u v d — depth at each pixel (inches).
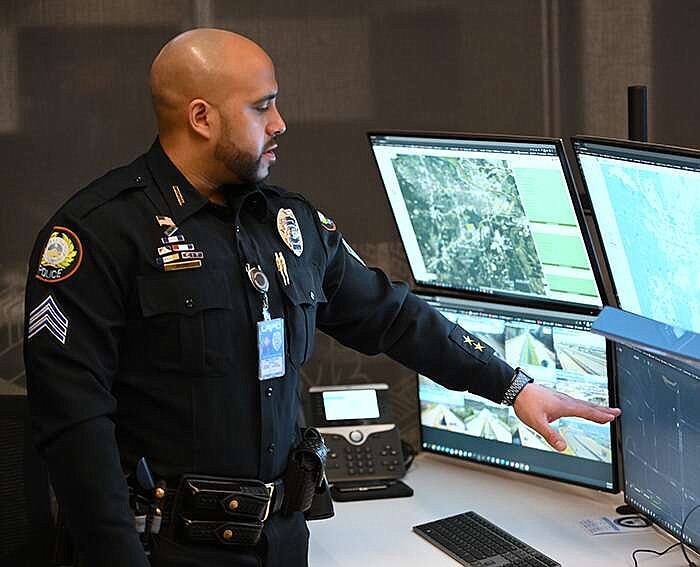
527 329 106.0
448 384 96.8
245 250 84.7
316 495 92.4
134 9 115.4
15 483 105.5
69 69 115.2
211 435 82.5
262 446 84.4
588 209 99.7
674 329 80.5
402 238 113.1
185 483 81.9
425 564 93.9
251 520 83.6
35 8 114.0
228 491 82.6
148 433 82.5
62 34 114.7
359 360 123.4
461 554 94.3
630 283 92.4
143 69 116.1
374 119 120.6
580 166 91.0
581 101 122.6
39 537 105.9
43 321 78.1
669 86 123.4
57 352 77.5
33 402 78.3
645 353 92.1
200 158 83.7
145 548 82.5
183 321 81.2
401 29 119.7
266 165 85.0
